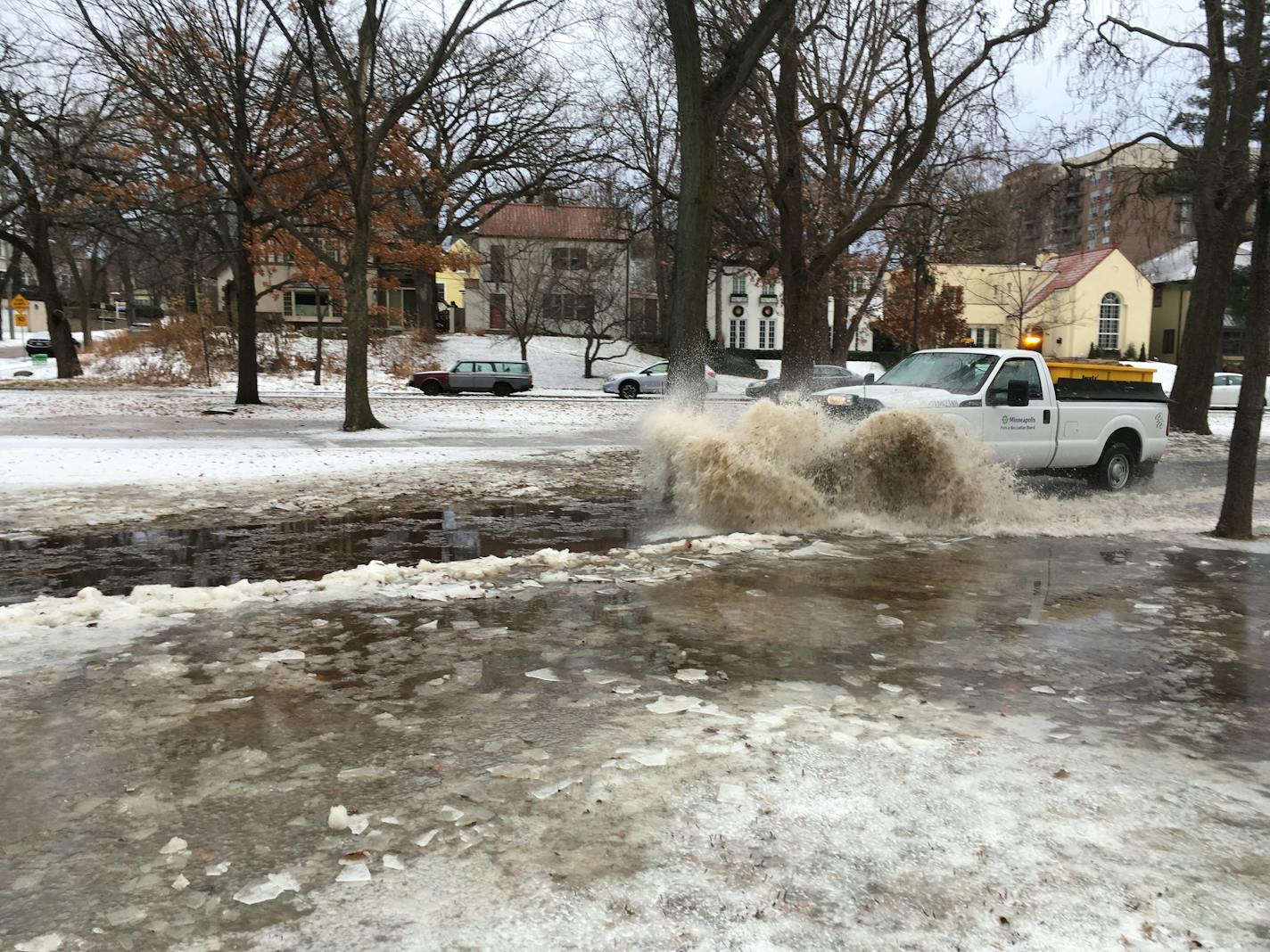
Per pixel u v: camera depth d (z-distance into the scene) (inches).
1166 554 316.2
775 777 133.1
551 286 1841.8
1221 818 123.6
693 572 271.3
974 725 156.9
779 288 2497.5
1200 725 159.8
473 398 1330.0
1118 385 484.1
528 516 389.1
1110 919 99.4
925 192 882.1
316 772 134.1
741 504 356.8
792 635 209.2
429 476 500.4
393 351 1820.9
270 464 529.3
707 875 107.0
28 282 3085.6
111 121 1149.7
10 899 101.5
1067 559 305.6
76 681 169.9
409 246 1110.4
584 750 142.6
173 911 99.5
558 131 1362.0
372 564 264.8
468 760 138.5
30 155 1145.4
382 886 104.3
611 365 1955.0
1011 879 107.3
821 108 772.6
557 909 100.0
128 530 340.8
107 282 3604.8
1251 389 344.5
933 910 100.8
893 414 364.2
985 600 246.8
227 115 862.5
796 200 793.6
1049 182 877.8
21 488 420.2
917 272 1409.9
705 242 535.8
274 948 93.2
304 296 2190.0
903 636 210.1
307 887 104.1
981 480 375.9
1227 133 804.6
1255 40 622.8
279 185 1003.3
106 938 94.8
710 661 189.5
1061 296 2564.0
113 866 108.3
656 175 1086.4
